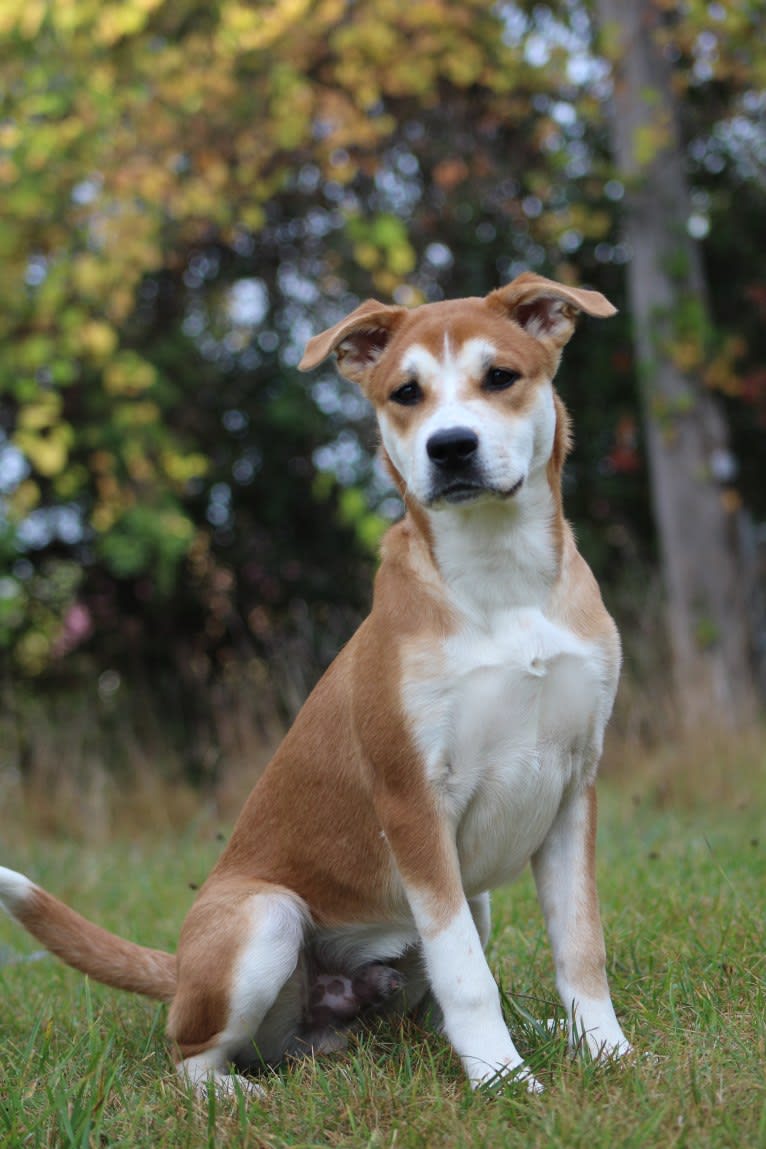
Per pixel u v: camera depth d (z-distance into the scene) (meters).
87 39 10.39
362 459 12.66
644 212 10.20
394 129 11.49
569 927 3.76
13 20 10.20
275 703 10.65
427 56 10.80
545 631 3.70
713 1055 3.36
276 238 12.59
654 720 9.70
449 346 3.88
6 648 12.62
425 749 3.66
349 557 13.39
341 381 12.67
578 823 3.84
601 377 12.90
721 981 4.09
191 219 11.18
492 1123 3.08
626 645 10.30
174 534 11.05
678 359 10.05
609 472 12.98
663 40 10.12
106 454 11.16
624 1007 4.02
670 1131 2.94
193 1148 3.13
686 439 10.15
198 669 12.20
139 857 8.30
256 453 13.15
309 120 10.88
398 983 4.09
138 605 13.14
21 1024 4.48
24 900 4.14
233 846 4.27
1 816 9.84
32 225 10.65
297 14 10.15
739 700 9.67
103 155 10.44
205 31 11.02
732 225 13.14
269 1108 3.45
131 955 4.21
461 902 3.61
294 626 12.67
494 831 3.79
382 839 3.88
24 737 10.69
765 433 13.34
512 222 12.25
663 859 6.28
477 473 3.62
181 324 12.53
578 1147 2.90
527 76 11.13
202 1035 3.89
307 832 4.04
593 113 10.83
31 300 10.70
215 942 3.90
